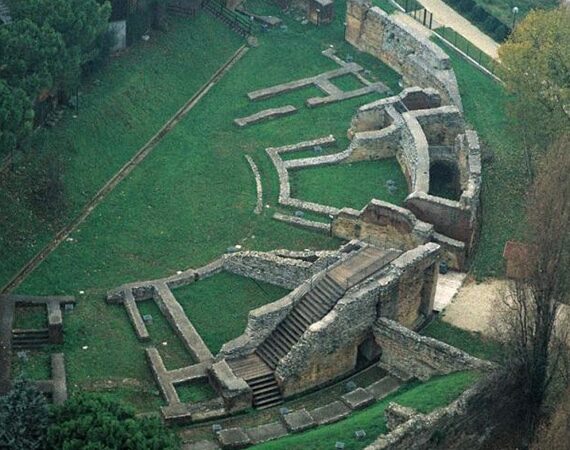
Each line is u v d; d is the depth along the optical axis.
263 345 79.31
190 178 101.94
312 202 99.25
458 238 90.81
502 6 132.12
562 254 72.06
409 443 67.81
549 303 72.50
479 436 73.00
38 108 96.94
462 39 124.62
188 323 82.00
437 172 105.44
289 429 72.88
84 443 62.56
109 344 79.94
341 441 69.00
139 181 100.44
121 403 67.12
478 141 101.00
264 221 96.56
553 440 68.44
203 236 94.31
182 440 71.69
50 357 77.56
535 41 101.50
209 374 77.00
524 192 98.94
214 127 110.75
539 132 98.69
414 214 91.94
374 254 83.44
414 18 128.75
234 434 71.62
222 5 127.81
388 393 77.00
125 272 88.62
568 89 97.31
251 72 120.25
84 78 107.25
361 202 99.50
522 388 74.19
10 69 86.94
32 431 63.81
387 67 122.38
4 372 75.19
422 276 82.31
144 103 110.00
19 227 89.69
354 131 108.75
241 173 103.50
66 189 95.44
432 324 84.12
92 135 102.00
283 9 131.62
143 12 115.94
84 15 96.81
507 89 102.19
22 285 84.88
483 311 85.50
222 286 86.88
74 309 83.06
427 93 109.81
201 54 120.62
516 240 92.38
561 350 74.44
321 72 121.19
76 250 90.12
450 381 73.81
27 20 90.00
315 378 77.81
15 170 92.88
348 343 78.69
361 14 123.25
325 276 81.12
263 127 111.44
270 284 87.19
